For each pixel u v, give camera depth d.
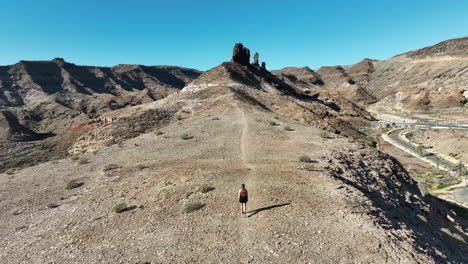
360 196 16.53
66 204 18.72
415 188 29.16
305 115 62.66
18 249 13.12
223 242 11.34
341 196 15.71
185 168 23.38
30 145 65.81
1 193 23.69
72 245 12.70
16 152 61.47
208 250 10.88
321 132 39.25
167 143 35.25
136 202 16.92
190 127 44.00
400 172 29.56
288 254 10.22
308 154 26.67
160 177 21.44
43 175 28.12
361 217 13.14
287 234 11.57
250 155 27.02
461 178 66.75
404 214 18.89
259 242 11.12
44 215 17.39
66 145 62.91
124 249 11.66
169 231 12.73
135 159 29.38
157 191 18.23
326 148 29.30
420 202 24.73
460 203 50.34
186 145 33.25
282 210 13.82
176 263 10.22
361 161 26.91
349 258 9.86
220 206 14.82
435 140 104.12
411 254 10.49
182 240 11.81
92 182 23.20
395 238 11.65
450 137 98.94
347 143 32.97
